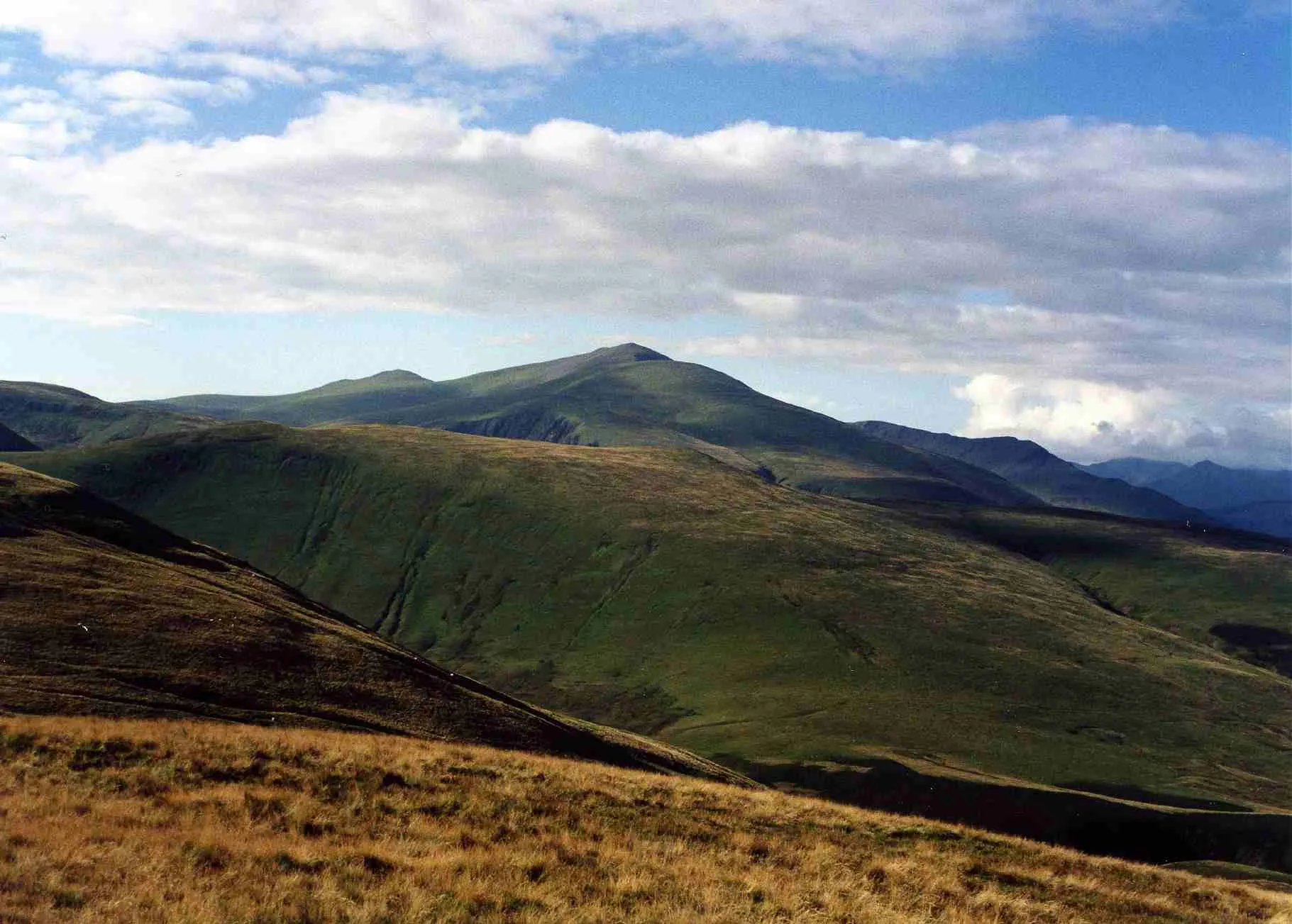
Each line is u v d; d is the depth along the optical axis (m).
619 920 20.61
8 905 17.52
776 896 24.12
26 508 83.38
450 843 26.06
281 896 19.20
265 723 55.00
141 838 22.39
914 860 32.59
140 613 65.12
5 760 30.12
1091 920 28.59
